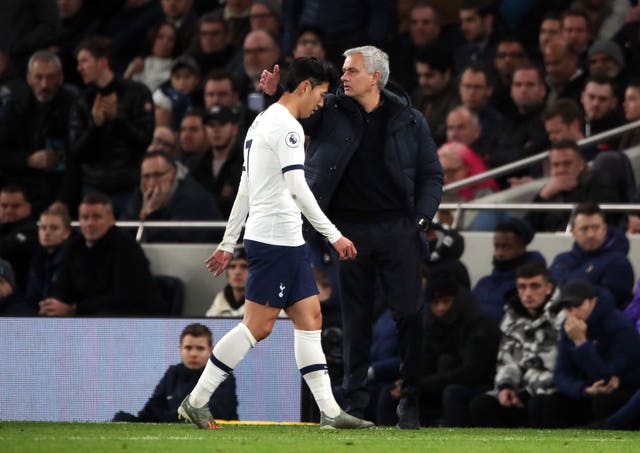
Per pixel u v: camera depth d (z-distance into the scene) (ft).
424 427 106.11
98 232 131.95
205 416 87.81
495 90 160.56
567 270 123.85
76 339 107.76
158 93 172.65
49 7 191.21
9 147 164.66
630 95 145.69
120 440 78.18
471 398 116.26
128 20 203.62
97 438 79.82
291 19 187.42
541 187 143.02
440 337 119.03
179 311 140.97
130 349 107.14
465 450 77.25
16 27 188.96
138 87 157.99
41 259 141.69
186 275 143.84
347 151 93.86
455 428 102.06
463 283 123.85
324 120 94.48
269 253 85.20
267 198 85.15
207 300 143.33
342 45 180.04
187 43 189.78
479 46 173.37
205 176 151.84
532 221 139.95
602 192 134.10
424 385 117.50
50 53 165.07
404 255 94.68
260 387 105.60
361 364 96.22
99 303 131.44
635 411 105.81
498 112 157.69
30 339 108.06
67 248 133.69
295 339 88.28
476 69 156.35
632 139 144.05
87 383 107.34
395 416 118.52
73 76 193.57
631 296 122.62
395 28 183.62
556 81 157.69
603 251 123.03
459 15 181.98
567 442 84.43
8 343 108.27
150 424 97.86
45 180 163.63
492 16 173.37
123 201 157.07
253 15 183.01
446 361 118.21
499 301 125.29
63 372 107.76
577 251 123.95
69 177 158.10
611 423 106.83
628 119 146.20
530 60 165.68
